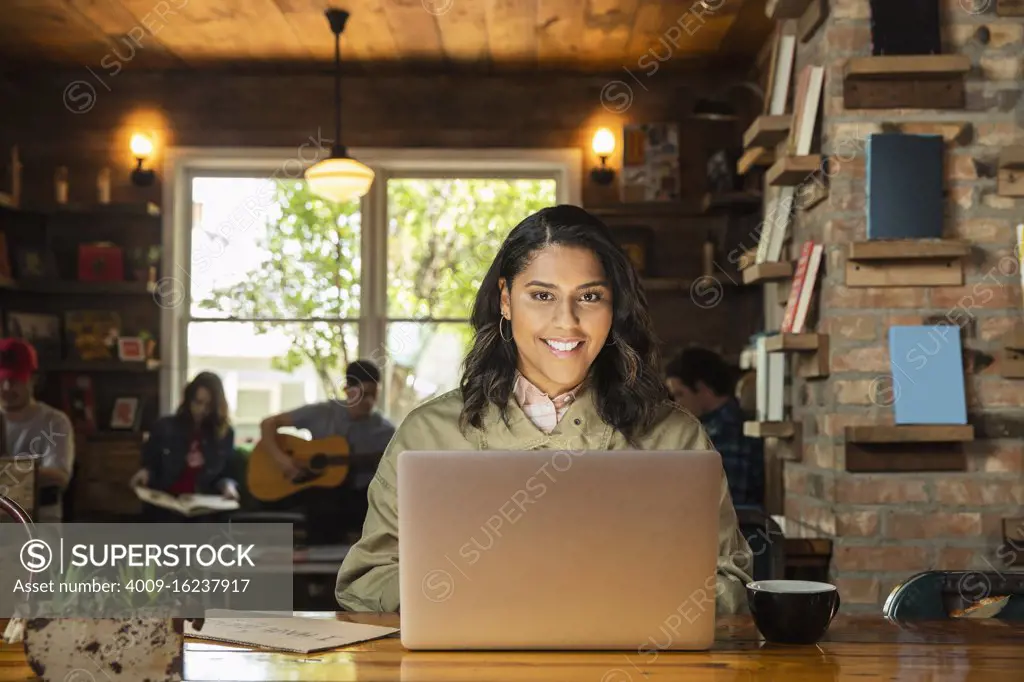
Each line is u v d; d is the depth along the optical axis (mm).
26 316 5402
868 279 2957
